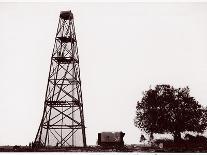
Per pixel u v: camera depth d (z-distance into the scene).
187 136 37.56
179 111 37.47
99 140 35.41
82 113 34.22
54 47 34.75
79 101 33.38
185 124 37.41
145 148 33.38
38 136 35.44
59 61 34.59
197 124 37.53
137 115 37.50
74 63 34.59
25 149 30.94
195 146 35.31
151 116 37.34
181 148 33.53
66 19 36.09
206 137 37.25
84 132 33.81
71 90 35.44
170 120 37.28
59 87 33.31
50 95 36.19
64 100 36.38
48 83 33.75
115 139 35.38
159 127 37.34
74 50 35.56
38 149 31.05
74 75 36.03
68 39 34.88
